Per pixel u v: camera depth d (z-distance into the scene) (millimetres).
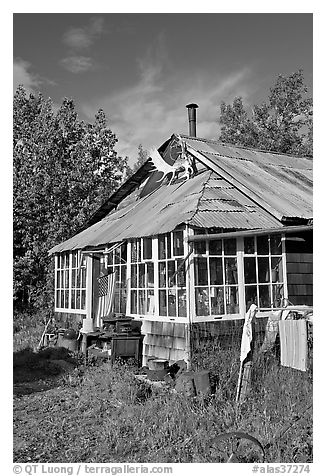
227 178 11547
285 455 5621
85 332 12406
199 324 9406
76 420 7453
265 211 10664
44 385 9695
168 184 13672
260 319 9945
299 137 28875
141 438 6496
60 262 17141
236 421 6527
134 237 10930
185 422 6691
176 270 9867
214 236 9305
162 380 8922
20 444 6535
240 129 30703
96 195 24719
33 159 23875
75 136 25219
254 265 10234
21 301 23156
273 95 29594
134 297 11758
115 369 9953
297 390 7238
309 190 12609
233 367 8461
